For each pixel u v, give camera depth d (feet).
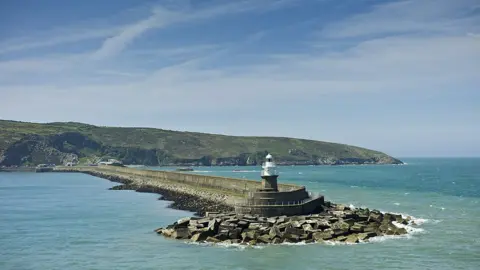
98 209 193.06
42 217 171.53
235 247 115.85
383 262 103.55
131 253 112.68
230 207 168.66
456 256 108.88
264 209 136.46
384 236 128.26
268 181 146.92
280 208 136.77
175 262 103.81
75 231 142.41
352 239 121.39
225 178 213.46
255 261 103.71
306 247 115.44
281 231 123.24
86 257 110.52
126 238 130.00
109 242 125.49
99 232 140.05
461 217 163.94
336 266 100.37
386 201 219.61
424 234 131.64
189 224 130.52
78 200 230.68
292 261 103.65
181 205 200.44
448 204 205.26
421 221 153.79
